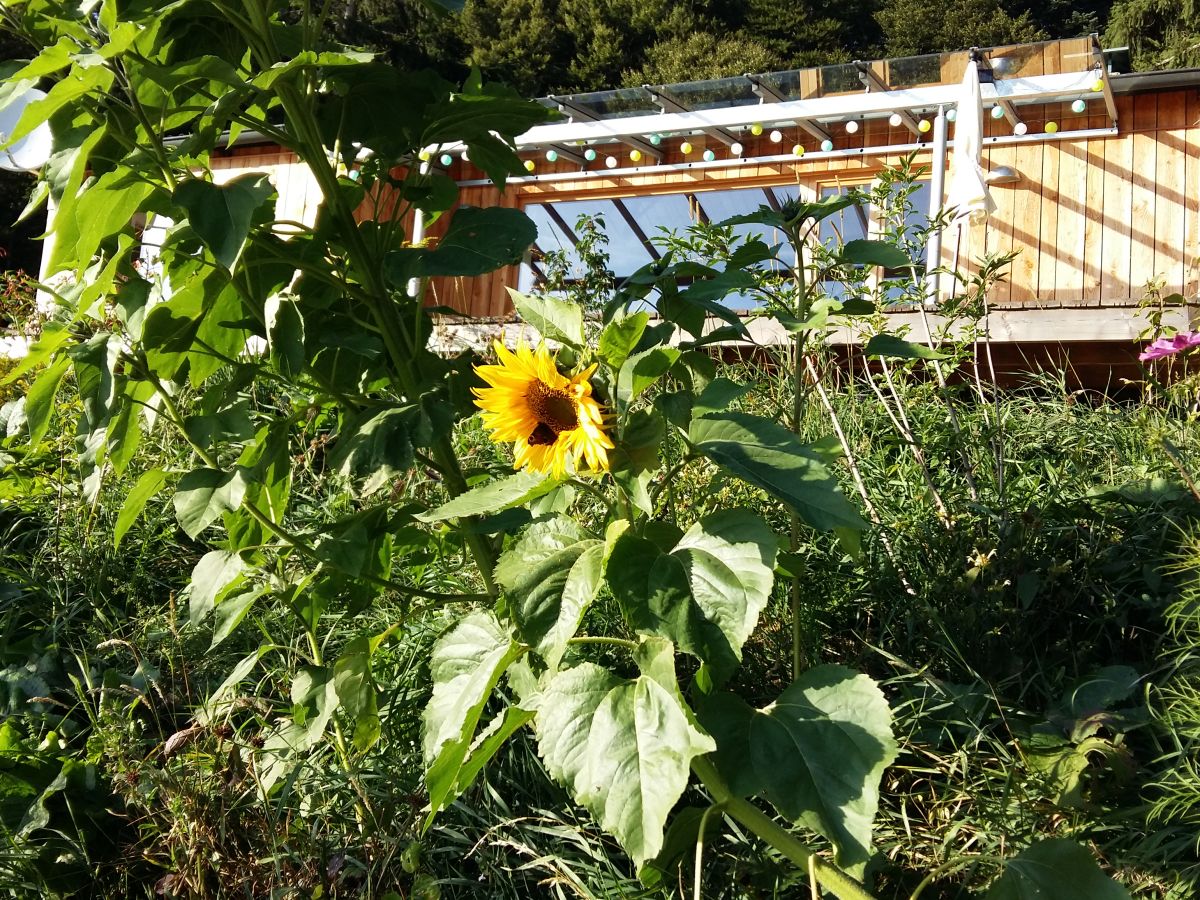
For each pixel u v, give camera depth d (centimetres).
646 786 163
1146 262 869
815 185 991
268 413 355
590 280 444
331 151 232
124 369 215
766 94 916
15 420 245
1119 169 884
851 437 352
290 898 212
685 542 174
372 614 301
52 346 212
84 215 197
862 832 157
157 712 269
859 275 297
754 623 161
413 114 228
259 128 212
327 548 212
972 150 753
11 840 229
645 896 199
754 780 166
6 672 295
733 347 491
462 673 201
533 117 232
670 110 959
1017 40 2677
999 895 162
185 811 222
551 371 171
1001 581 268
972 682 248
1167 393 350
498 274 1026
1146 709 222
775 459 173
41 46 215
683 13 2731
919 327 535
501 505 175
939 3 2725
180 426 218
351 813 237
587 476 185
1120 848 200
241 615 220
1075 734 219
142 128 211
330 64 194
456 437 384
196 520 207
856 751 163
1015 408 404
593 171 1032
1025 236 901
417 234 286
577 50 2772
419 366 229
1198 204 859
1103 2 2802
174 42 222
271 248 212
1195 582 241
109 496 368
